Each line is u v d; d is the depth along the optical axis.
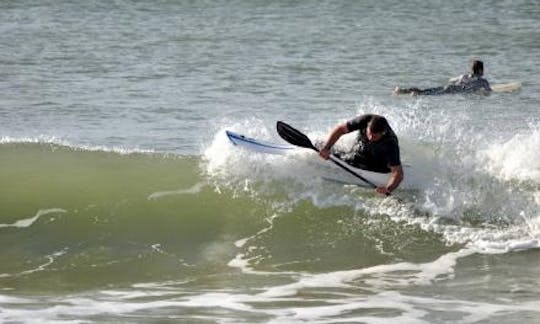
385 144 37.56
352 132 40.44
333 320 26.98
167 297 29.39
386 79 71.38
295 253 34.59
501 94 66.38
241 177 40.12
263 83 68.44
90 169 42.03
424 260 33.69
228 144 41.25
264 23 102.50
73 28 97.19
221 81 68.88
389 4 120.81
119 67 74.00
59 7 114.62
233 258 34.00
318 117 57.22
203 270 32.69
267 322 26.75
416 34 95.31
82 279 31.55
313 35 93.50
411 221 36.75
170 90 65.19
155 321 26.72
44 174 41.31
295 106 60.47
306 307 28.31
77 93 63.47
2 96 61.97
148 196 39.09
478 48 86.38
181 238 35.84
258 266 33.19
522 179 39.00
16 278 31.45
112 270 32.56
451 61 79.75
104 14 108.88
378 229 36.41
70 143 48.94
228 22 103.12
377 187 38.53
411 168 39.44
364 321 26.89
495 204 37.47
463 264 33.12
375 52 83.56
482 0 126.50
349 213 37.50
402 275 32.03
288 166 39.78
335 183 39.22
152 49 83.44
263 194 39.00
